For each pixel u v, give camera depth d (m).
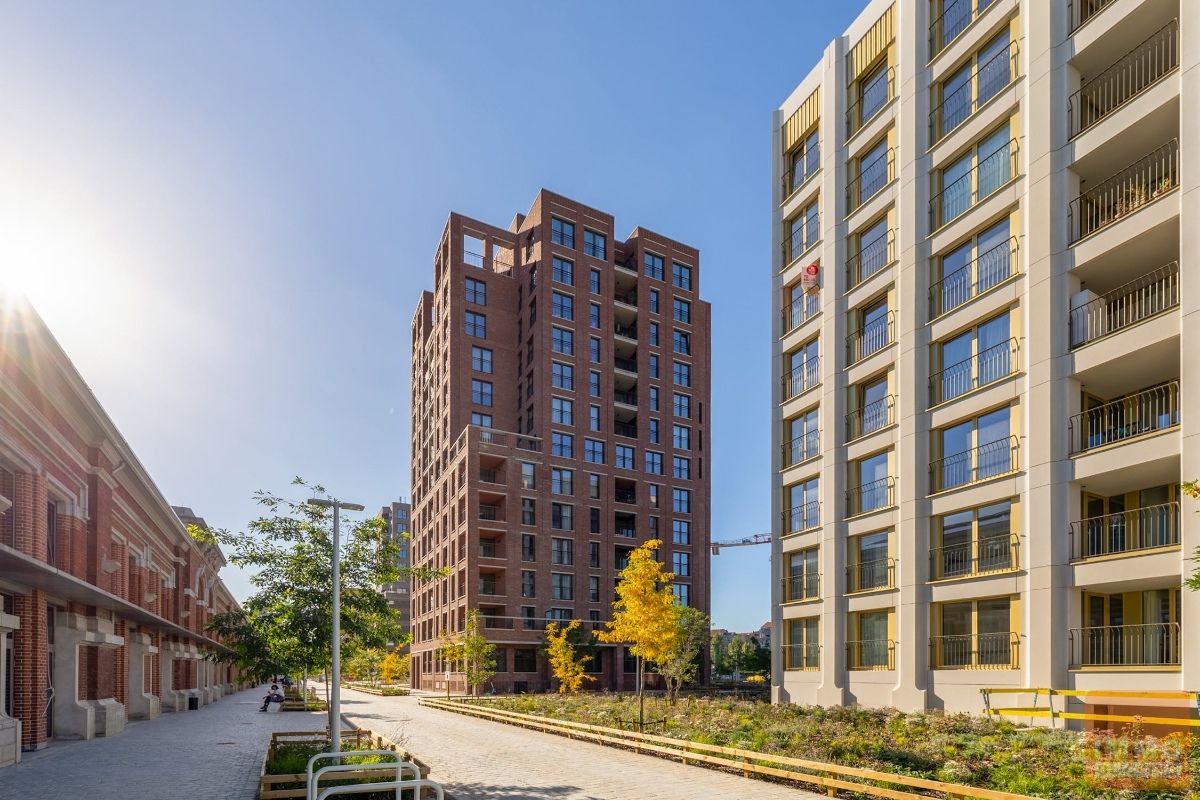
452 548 71.12
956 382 22.73
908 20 25.27
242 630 19.23
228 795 13.98
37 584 19.09
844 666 25.50
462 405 74.94
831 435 27.14
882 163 26.69
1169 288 19.16
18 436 19.59
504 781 15.66
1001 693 19.66
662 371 79.69
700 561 78.75
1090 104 20.52
